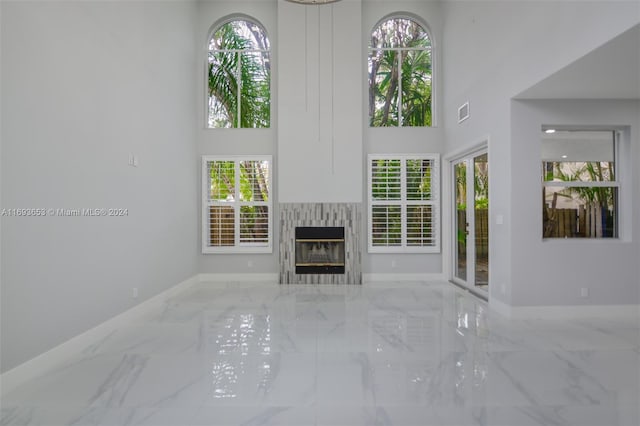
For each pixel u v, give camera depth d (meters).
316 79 5.79
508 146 3.89
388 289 5.33
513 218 3.86
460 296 4.88
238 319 3.88
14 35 2.43
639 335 3.32
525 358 2.81
